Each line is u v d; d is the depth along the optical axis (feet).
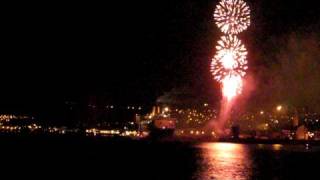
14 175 85.71
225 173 88.63
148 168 93.15
